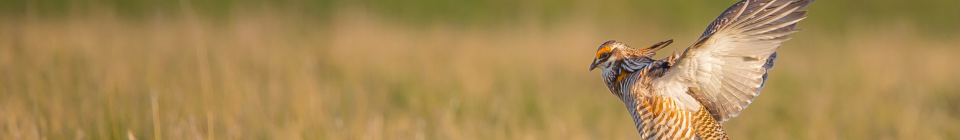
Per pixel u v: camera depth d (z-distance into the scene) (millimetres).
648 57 8266
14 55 16797
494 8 39312
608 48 8406
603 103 16094
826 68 21844
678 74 7578
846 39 31094
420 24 35469
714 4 41812
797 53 26094
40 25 23344
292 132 11914
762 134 13742
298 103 13094
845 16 40438
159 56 19312
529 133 13000
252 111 13125
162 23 25984
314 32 27094
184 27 22531
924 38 32812
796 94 16953
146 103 12930
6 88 13539
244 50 20672
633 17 38438
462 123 13320
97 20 23469
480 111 14516
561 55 22672
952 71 20562
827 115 14328
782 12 7078
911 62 21906
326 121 12367
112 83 14016
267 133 12023
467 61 20266
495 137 12672
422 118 13594
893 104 15039
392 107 14766
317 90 14234
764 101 16188
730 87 7555
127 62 17500
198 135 10719
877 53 24047
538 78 18609
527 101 15422
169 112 12219
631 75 8117
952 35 37000
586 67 21125
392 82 17047
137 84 15055
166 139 11461
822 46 28562
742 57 7246
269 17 27453
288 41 24094
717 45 7090
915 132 13031
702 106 7789
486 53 22516
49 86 13867
